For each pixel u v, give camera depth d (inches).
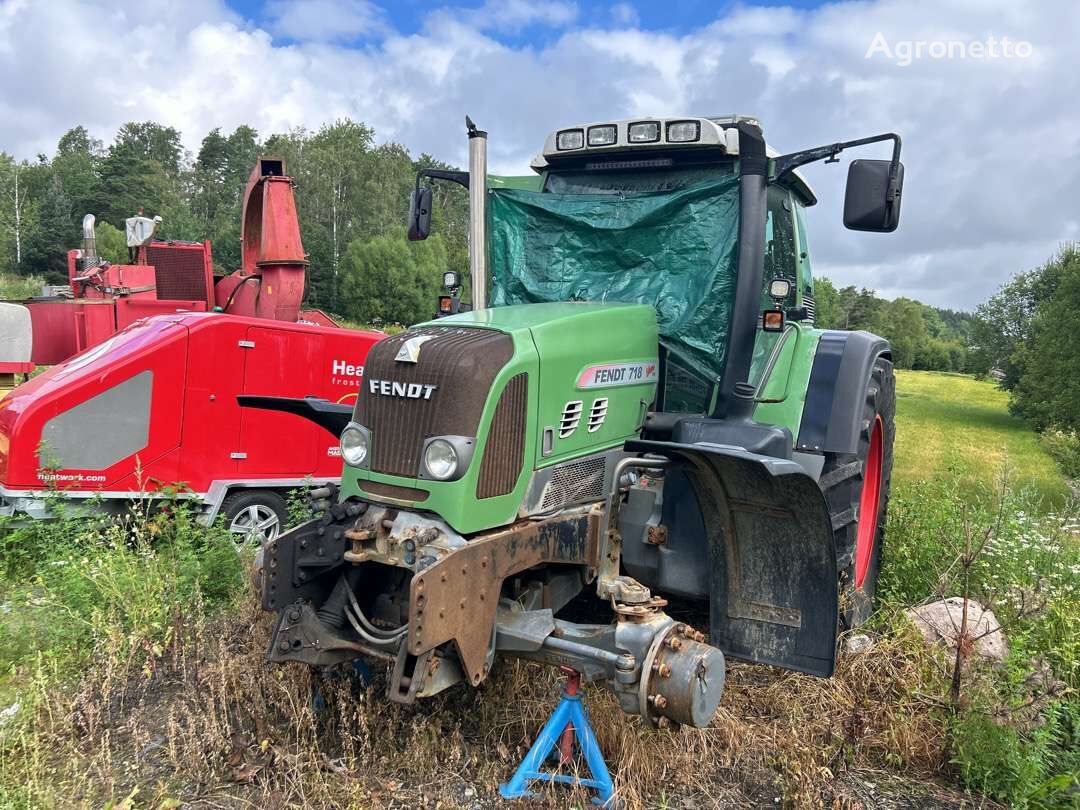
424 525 113.8
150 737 127.6
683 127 165.6
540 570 133.0
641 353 148.7
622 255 164.1
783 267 189.9
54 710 132.0
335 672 139.2
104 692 132.4
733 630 131.9
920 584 191.0
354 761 117.2
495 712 131.9
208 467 220.2
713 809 115.6
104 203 2511.1
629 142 169.9
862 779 125.4
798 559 125.8
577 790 114.2
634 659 108.9
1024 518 203.0
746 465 114.0
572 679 118.0
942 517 205.3
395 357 119.1
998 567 181.6
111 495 205.9
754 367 165.5
